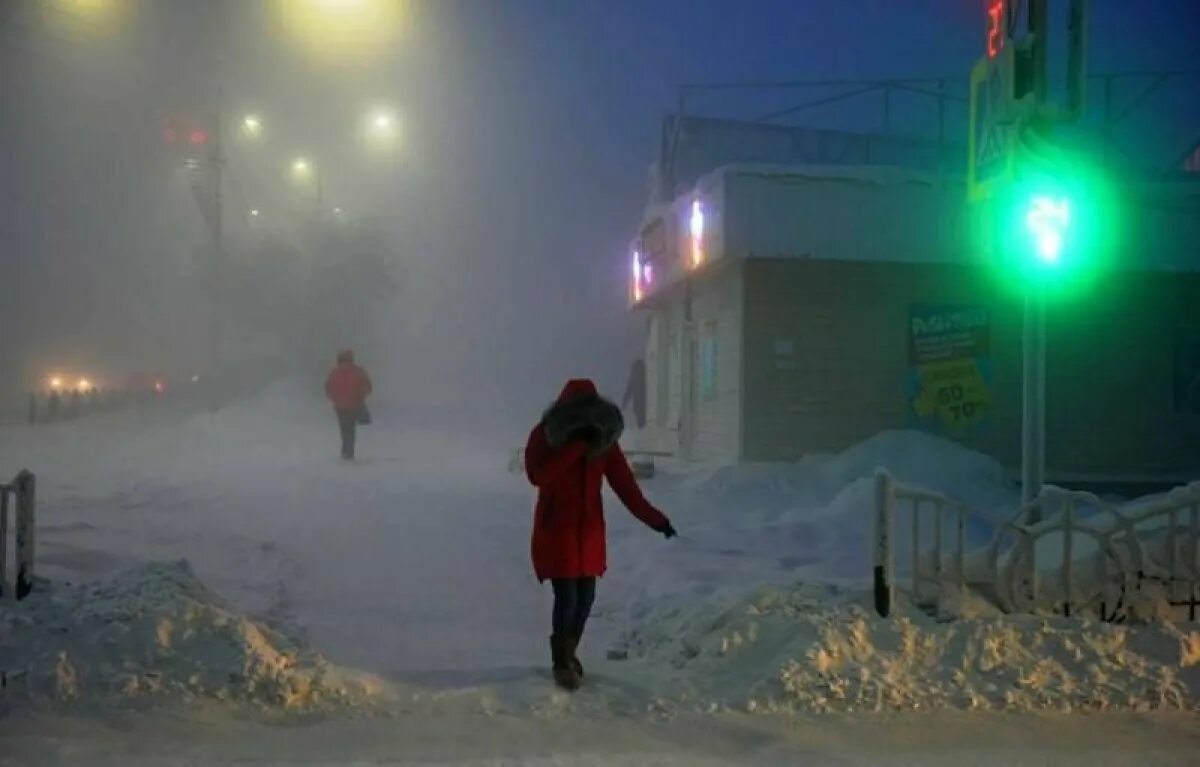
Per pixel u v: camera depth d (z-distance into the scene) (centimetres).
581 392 666
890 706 634
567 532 658
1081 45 916
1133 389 1733
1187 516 864
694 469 1697
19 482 725
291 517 1276
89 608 669
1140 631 690
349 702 629
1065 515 729
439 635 810
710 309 1864
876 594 706
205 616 664
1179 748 586
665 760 560
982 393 1684
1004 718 625
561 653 659
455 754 565
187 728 591
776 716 623
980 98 990
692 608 758
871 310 1673
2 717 591
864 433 1667
